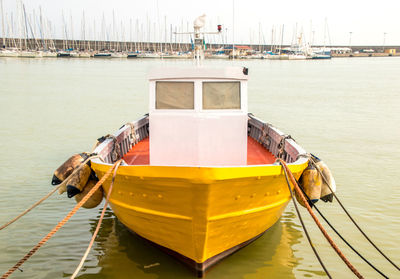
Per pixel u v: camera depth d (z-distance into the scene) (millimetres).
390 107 28016
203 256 6855
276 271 7320
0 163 13734
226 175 5902
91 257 7738
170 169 5941
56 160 14188
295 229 9023
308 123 21688
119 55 114188
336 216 9648
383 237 8617
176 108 7355
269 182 6660
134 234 8195
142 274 7191
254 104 29047
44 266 7449
